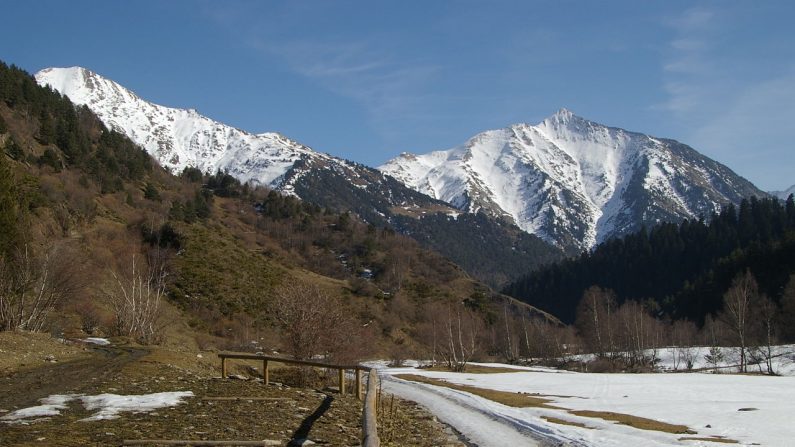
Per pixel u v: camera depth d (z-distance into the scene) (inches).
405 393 1425.9
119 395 854.5
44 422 653.3
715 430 856.3
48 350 1402.6
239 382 1104.8
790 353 3452.3
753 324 3599.9
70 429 621.6
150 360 1238.3
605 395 1464.1
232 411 796.6
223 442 596.1
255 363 1723.7
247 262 4328.3
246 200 7519.7
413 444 744.3
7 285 1627.7
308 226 6973.4
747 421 943.0
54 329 1876.2
